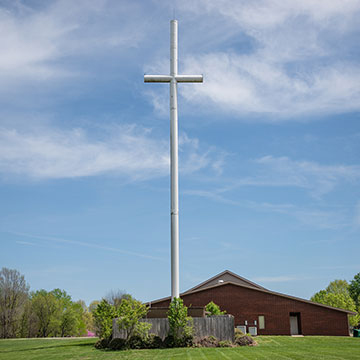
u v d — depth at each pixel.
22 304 83.12
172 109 38.00
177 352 28.48
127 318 32.47
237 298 51.81
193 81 38.84
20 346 41.28
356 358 23.19
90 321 114.25
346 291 104.69
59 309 90.94
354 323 81.94
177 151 37.34
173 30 39.66
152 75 38.59
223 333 32.84
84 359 26.62
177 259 35.31
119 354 28.61
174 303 33.38
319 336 45.09
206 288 52.28
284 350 28.12
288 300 51.28
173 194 36.31
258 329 50.75
